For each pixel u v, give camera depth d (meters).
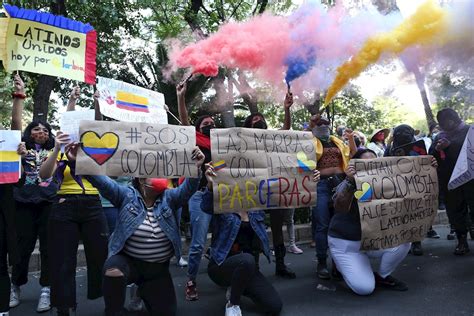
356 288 3.97
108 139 3.04
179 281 4.77
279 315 3.54
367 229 3.92
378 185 4.03
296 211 7.70
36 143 4.04
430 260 5.31
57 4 8.27
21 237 3.93
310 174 3.85
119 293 2.86
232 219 3.56
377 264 5.28
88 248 3.50
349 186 4.00
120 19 9.85
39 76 8.63
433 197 4.27
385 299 3.88
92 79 3.90
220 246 3.52
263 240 3.71
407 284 4.33
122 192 3.10
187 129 3.21
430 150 5.41
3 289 3.31
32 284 4.74
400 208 4.09
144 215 3.03
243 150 3.62
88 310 3.84
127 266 2.95
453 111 5.13
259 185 3.62
